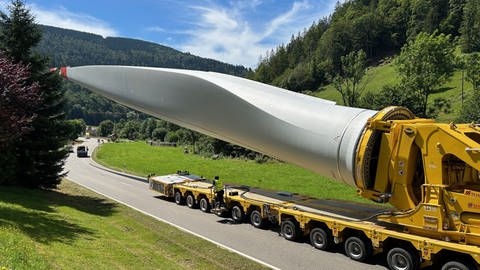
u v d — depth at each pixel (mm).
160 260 9656
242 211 13672
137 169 33688
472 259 8086
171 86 15734
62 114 19125
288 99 12852
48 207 14555
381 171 9711
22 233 9742
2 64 13023
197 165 37000
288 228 11664
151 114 17188
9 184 17891
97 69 18031
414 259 8820
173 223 13625
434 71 44625
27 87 13883
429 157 8773
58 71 18969
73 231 11320
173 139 78562
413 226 8953
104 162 40812
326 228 10711
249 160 40500
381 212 10750
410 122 9820
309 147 11352
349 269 9391
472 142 8211
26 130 13641
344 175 10531
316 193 20672
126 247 10492
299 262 9844
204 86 14586
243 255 10289
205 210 15461
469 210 8109
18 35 18078
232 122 13883
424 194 8820
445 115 42750
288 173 30125
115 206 16641
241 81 14445
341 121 10836
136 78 16875
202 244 11148
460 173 8930
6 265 6938
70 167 35438
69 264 8078
